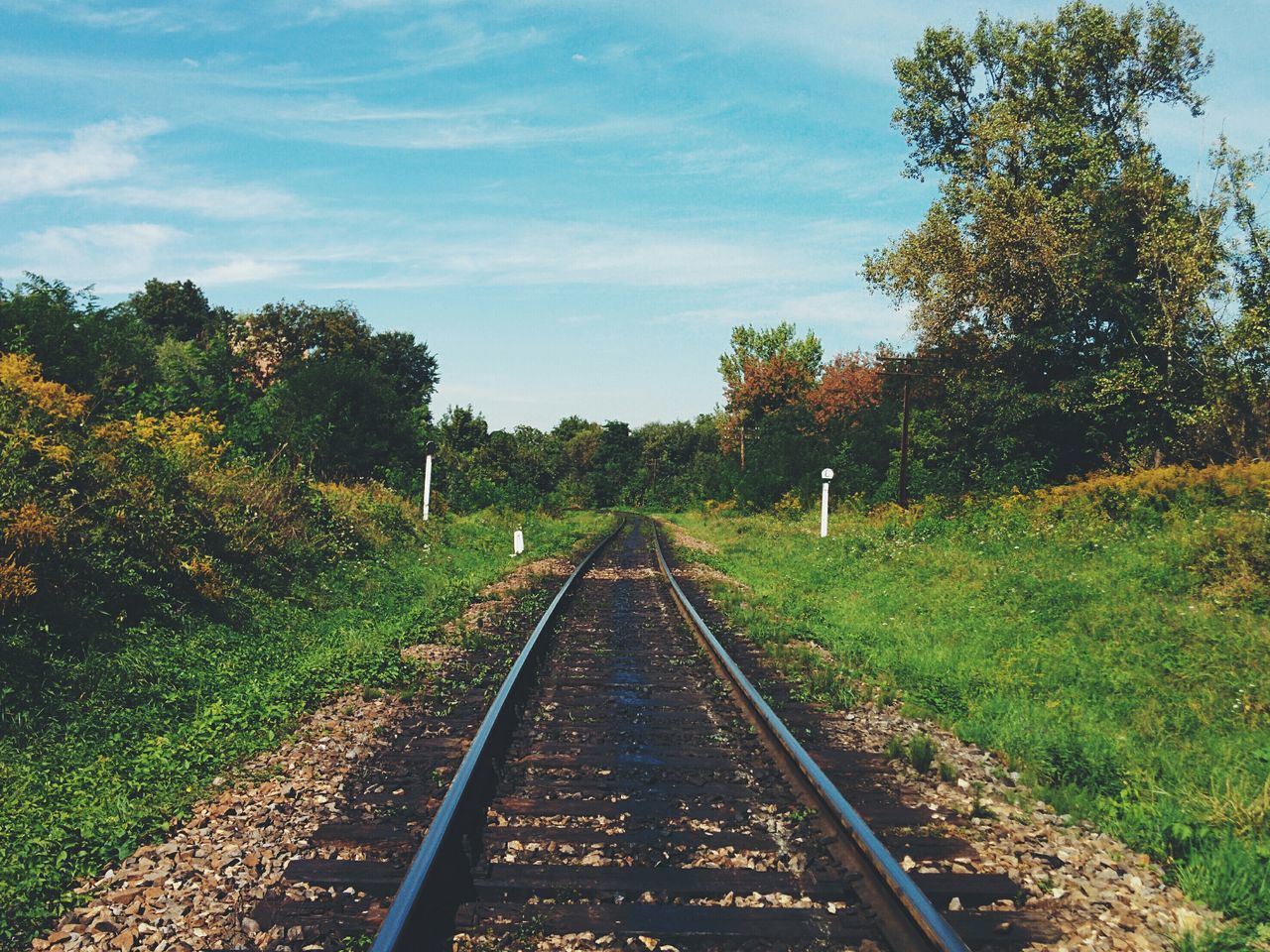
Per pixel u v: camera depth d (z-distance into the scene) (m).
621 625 14.28
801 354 92.06
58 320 20.44
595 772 6.71
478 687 9.64
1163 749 7.34
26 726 7.14
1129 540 16.27
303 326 70.00
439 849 4.61
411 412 31.86
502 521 35.53
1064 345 31.41
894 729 8.35
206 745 7.20
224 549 13.26
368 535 19.38
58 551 9.59
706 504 64.44
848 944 4.09
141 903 4.53
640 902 4.44
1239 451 27.16
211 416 19.12
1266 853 5.16
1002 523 20.81
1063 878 4.97
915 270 33.66
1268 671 9.01
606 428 126.75
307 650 11.25
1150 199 28.91
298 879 4.75
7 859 4.95
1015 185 34.09
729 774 6.64
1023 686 9.59
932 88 37.00
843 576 18.83
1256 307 25.27
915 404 41.78
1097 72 34.66
